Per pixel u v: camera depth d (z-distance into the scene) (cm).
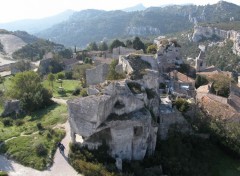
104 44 17938
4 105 6519
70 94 7744
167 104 6003
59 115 5712
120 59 6388
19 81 6906
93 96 4331
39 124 5047
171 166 4819
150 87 5438
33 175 3806
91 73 7525
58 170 3925
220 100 7981
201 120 6175
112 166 4106
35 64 15888
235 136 6031
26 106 6119
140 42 12900
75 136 4453
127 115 4525
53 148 4347
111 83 4472
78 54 15588
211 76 9869
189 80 8612
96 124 4197
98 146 4381
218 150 5956
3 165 4016
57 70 13175
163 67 9200
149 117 4662
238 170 5441
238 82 11769
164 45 9450
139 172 4291
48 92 6738
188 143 5634
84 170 3878
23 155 4178
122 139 4453
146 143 4753
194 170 5012
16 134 4831
